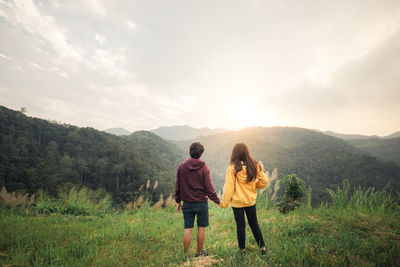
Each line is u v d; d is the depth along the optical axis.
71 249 3.24
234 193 2.73
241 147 2.81
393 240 2.84
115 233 4.12
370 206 4.70
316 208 5.06
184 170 2.89
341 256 2.42
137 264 2.71
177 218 5.76
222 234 3.94
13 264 2.73
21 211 6.80
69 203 7.40
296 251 2.52
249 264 2.32
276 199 6.13
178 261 2.67
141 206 7.46
